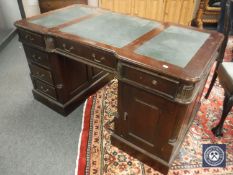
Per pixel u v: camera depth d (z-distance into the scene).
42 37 1.54
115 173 1.47
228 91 1.61
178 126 1.21
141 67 1.11
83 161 1.55
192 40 1.36
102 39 1.35
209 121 1.91
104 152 1.61
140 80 1.17
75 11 1.88
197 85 1.09
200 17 3.40
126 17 1.73
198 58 1.16
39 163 1.55
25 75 2.61
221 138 1.74
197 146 1.66
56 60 1.65
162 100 1.17
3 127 1.86
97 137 1.74
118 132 1.55
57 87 1.81
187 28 1.54
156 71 1.06
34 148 1.67
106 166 1.51
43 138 1.75
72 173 1.49
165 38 1.38
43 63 1.75
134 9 3.22
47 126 1.87
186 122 1.47
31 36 1.62
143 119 1.33
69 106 1.96
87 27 1.54
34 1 3.84
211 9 3.41
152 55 1.17
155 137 1.35
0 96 2.23
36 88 2.07
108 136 1.74
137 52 1.20
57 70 1.71
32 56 1.79
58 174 1.48
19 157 1.60
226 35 1.77
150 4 3.13
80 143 1.68
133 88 1.24
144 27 1.55
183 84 1.03
